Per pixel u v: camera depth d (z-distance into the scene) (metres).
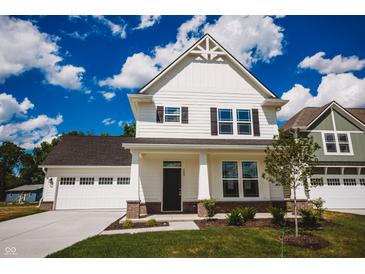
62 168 17.41
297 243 6.52
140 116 13.37
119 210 16.30
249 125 14.00
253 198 12.84
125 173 17.78
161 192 13.03
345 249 6.19
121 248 5.97
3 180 56.94
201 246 6.16
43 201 16.64
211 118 13.77
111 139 21.95
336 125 18.41
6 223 10.42
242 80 14.50
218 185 12.93
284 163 7.50
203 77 14.27
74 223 10.33
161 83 13.89
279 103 14.16
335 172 17.09
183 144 11.37
